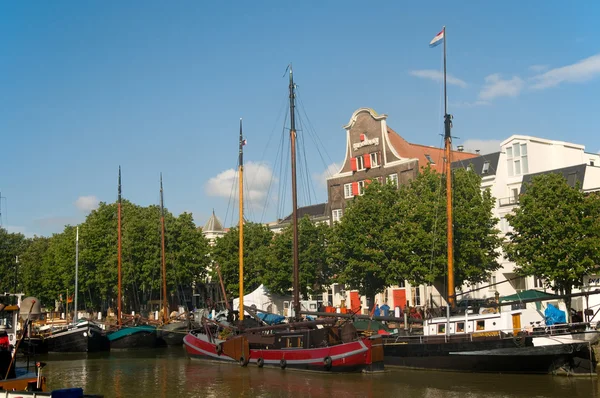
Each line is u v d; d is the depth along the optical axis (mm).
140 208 94812
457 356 35812
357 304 74312
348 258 59125
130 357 53031
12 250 125375
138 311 86000
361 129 75500
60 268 90812
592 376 32438
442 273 52281
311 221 71688
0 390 19938
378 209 57406
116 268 81250
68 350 56438
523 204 48125
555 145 69438
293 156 50531
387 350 39375
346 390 32000
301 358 39312
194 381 37250
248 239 77688
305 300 70312
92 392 34094
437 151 80750
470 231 51406
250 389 33562
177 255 82750
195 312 72688
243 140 54031
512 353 33844
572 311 45406
